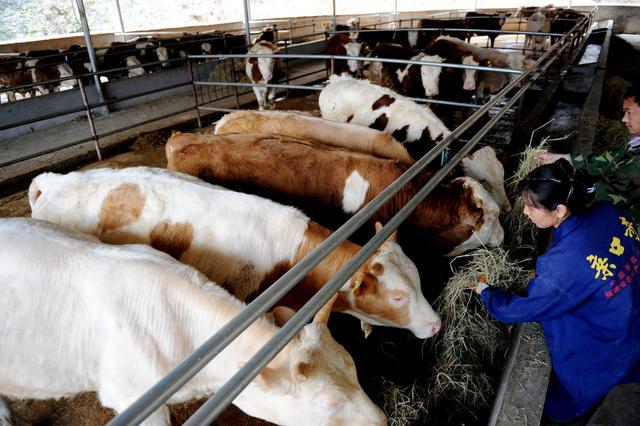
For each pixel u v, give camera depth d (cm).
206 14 2991
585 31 1409
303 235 246
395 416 223
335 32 1234
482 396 233
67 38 1508
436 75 743
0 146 667
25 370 184
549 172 170
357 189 323
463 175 391
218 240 241
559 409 200
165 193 248
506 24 2133
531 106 783
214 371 181
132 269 188
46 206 248
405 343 278
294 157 323
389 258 224
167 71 981
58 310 182
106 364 181
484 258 277
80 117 819
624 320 170
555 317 186
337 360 157
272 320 185
